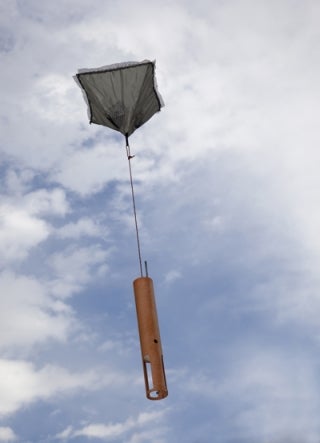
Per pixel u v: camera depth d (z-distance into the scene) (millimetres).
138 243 14438
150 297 13414
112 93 16141
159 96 16625
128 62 16141
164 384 12586
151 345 12867
